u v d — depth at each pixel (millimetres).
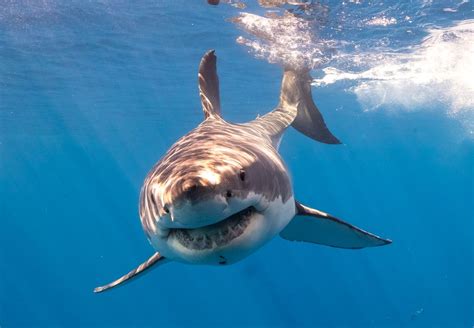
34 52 14461
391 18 10500
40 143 34625
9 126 26828
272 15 10430
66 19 11820
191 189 2711
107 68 16547
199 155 3371
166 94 20938
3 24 12047
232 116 27000
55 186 73125
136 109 24328
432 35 11984
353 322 37094
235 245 3078
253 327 46594
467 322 30406
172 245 3143
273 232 3625
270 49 13312
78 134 31672
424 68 15938
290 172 4406
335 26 10977
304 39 11984
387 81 18219
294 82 8070
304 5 9641
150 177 3518
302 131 7773
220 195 2820
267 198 3365
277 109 7527
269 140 5316
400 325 32438
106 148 40469
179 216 2781
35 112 23359
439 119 28922
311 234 5133
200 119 28406
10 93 19312
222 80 18562
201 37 13180
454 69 16062
